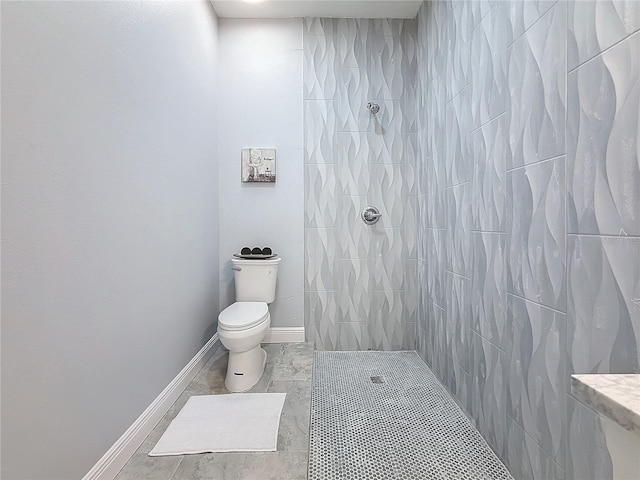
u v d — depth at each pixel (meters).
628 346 0.96
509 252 1.57
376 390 2.36
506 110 1.58
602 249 1.05
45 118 1.09
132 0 1.62
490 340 1.74
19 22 0.99
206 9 2.77
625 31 0.96
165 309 1.99
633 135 0.94
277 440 1.73
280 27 3.14
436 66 2.55
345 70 3.14
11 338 0.96
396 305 3.18
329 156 3.16
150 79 1.81
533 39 1.37
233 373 2.30
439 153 2.50
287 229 3.18
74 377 1.21
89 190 1.30
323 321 3.19
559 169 1.23
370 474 1.54
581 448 1.13
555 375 1.26
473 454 1.69
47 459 1.09
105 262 1.40
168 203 2.04
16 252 0.98
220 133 3.15
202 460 1.58
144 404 1.73
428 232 2.79
